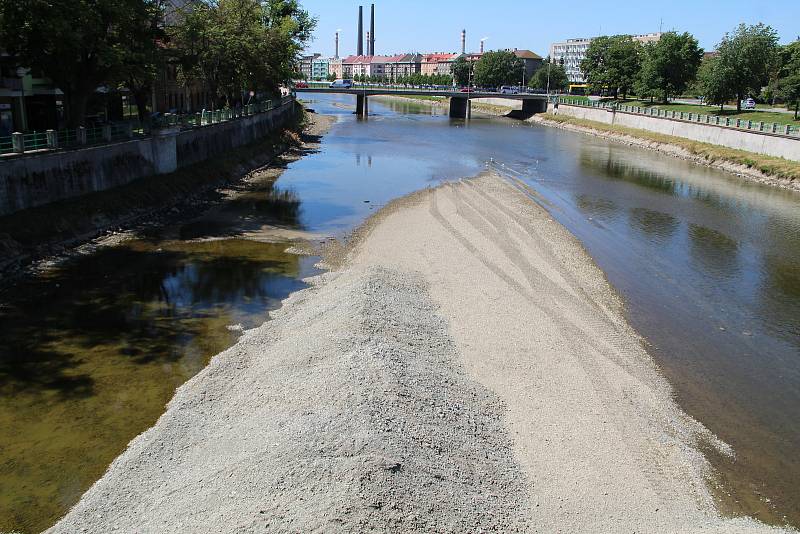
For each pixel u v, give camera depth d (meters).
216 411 19.05
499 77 184.62
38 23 33.41
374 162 68.62
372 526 12.85
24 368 21.45
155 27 42.97
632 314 27.83
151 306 27.05
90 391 20.20
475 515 14.23
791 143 64.50
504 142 91.69
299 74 96.19
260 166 63.09
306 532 12.57
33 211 33.44
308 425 16.55
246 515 13.29
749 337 25.98
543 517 14.84
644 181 61.34
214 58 58.50
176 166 48.59
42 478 16.08
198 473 15.68
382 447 15.42
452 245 35.91
